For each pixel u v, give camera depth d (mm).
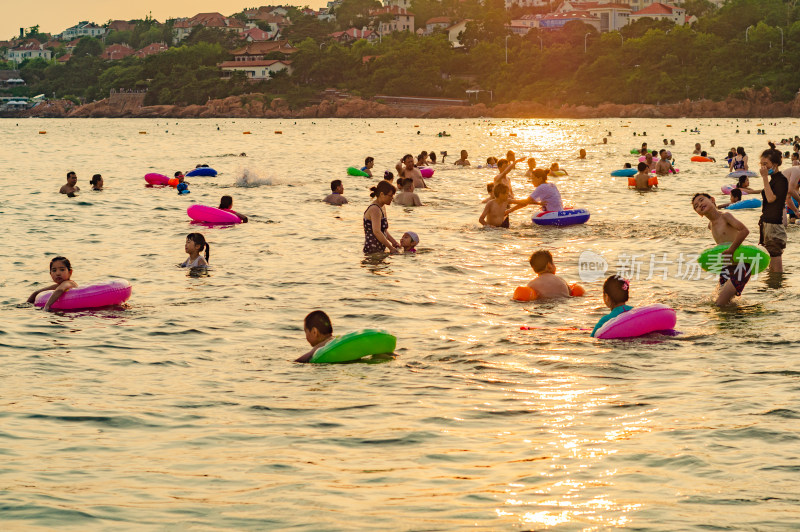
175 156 64500
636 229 24234
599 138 97062
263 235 23875
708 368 10773
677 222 25578
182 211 29391
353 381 10406
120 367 11117
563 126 149625
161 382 10398
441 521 6051
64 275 15008
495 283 17125
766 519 5996
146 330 13242
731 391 9672
